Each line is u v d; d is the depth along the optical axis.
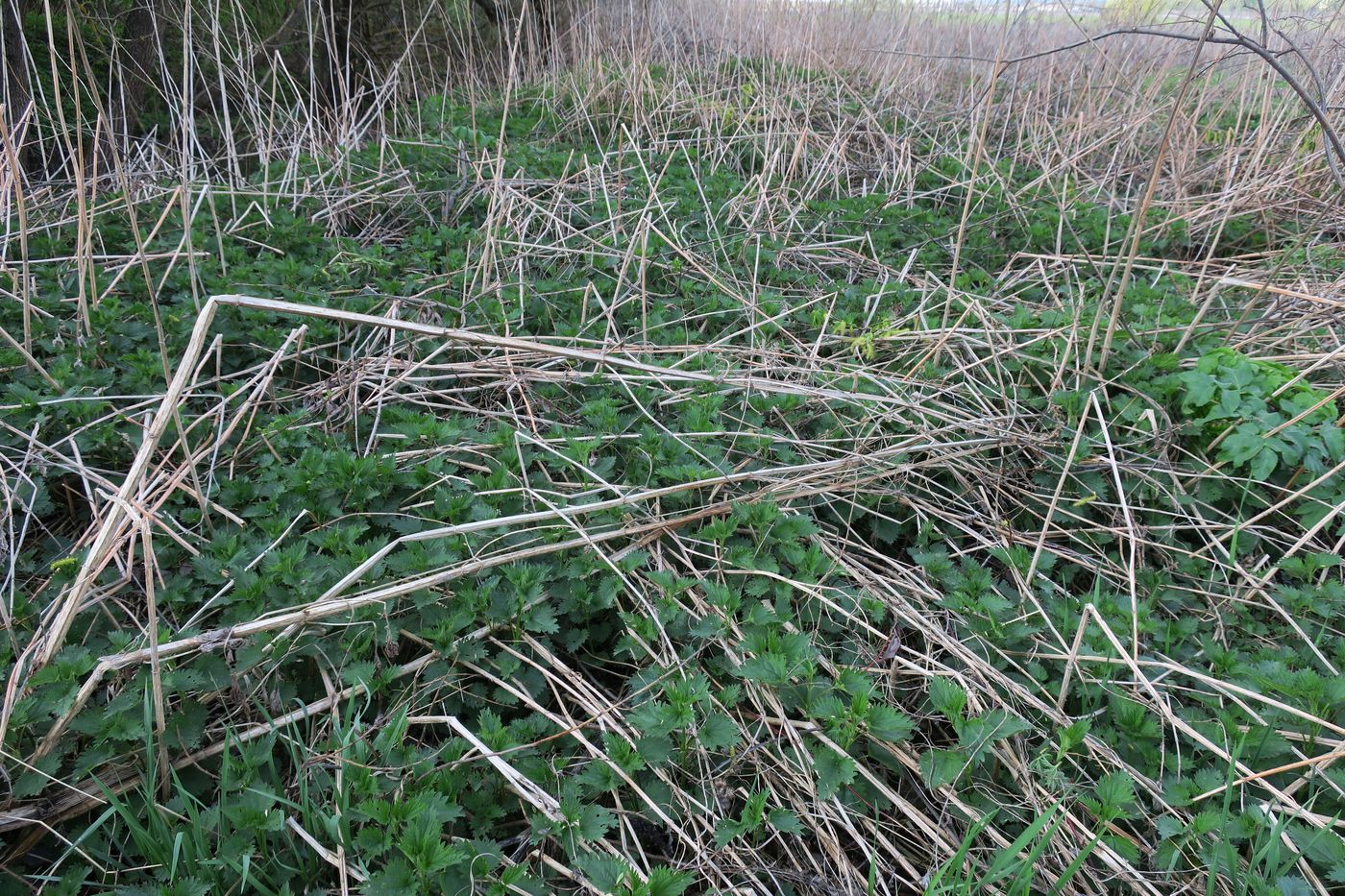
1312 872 1.80
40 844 1.89
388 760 1.94
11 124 4.19
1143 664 2.20
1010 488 3.02
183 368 2.27
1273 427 2.94
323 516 2.58
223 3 6.32
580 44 7.94
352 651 2.19
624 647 2.31
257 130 5.52
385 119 6.58
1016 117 6.55
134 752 1.93
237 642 2.04
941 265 4.62
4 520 2.45
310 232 4.39
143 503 2.31
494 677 2.21
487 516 2.55
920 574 2.69
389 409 3.05
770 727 2.15
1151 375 3.29
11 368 2.98
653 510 2.69
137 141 5.43
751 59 7.47
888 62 7.17
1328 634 2.51
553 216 4.59
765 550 2.59
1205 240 4.80
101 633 2.22
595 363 3.41
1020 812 2.00
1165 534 2.84
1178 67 6.73
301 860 1.82
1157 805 2.02
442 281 3.97
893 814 2.06
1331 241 4.82
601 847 1.94
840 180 5.73
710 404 3.10
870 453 3.02
